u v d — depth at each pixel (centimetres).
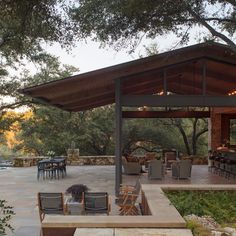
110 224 395
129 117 1714
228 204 584
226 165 1347
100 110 2641
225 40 698
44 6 671
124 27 765
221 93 1534
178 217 416
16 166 2047
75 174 1622
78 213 668
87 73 977
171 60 1043
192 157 1977
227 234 412
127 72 1024
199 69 1189
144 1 705
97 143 2720
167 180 1222
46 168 1513
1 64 2062
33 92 999
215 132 1772
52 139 2638
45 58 1916
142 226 394
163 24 746
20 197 1039
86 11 727
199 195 655
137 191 755
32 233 620
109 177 1509
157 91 1638
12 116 2588
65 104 1434
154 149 2741
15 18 691
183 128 2744
